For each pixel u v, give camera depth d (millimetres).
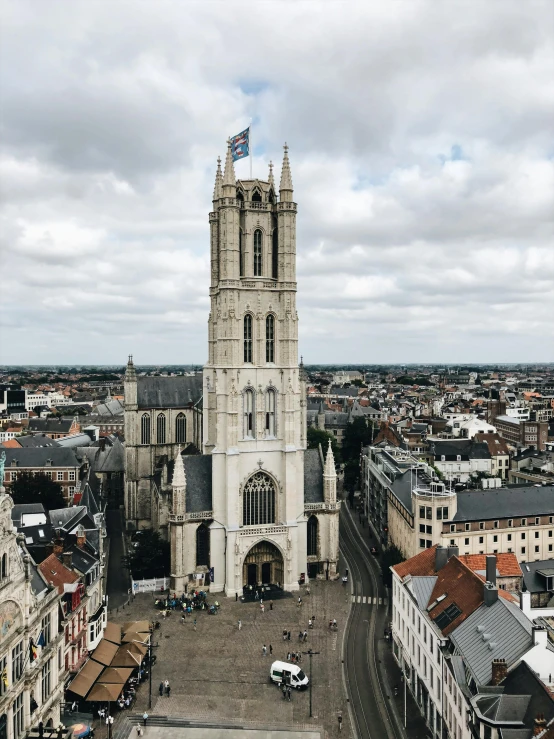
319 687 95562
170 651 107438
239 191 139875
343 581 140250
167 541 143750
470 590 85250
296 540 138750
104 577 127750
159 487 161250
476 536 134750
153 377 190250
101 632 101938
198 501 136500
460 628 77750
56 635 82188
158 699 92000
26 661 71938
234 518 134750
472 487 188125
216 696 93062
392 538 155250
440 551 101125
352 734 83250
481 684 65875
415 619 92562
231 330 135250
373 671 100812
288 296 139625
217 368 136500
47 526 123562
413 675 92625
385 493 164500
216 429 139500
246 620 120562
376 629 116688
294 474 138625
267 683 96938
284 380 139375
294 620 120562
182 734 83375
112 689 87500
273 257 142625
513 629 71188
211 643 110500
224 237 136000
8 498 69500
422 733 83500
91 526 132375
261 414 138375
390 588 135750
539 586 108000
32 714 73312
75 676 90312
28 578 72625
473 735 64188
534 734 55125
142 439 184375
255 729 84500
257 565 139125
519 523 138125
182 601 128875
